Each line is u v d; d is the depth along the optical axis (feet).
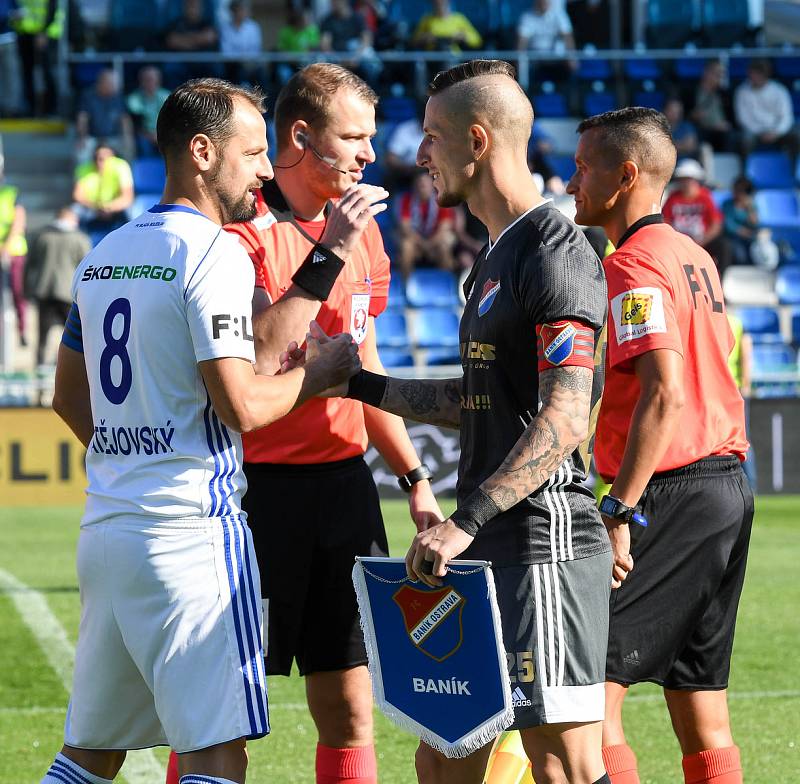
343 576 42.04
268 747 54.08
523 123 34.27
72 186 206.59
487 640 32.07
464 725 32.78
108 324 33.42
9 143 209.26
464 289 36.01
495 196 34.27
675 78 212.23
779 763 50.75
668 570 39.58
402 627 33.50
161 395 32.76
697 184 172.35
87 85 211.82
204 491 32.86
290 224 41.91
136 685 33.63
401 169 189.67
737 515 40.45
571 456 33.71
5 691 62.95
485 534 33.50
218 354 32.30
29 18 212.23
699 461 39.99
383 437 44.50
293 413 41.27
